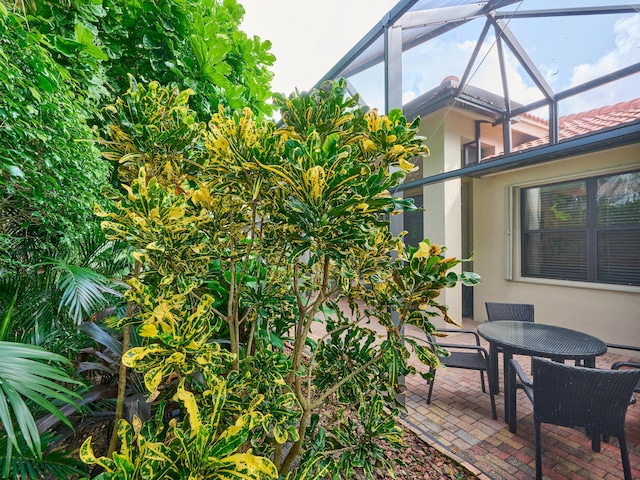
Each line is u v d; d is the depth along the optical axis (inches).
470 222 190.4
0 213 48.1
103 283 57.5
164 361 29.3
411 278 37.8
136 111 37.0
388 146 38.6
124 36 74.5
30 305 56.1
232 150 33.5
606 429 57.4
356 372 44.8
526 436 73.9
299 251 32.0
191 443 25.9
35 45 39.3
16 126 37.2
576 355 72.2
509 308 115.5
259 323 49.3
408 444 67.5
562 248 150.3
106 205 60.6
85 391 45.9
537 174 155.4
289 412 35.2
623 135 69.7
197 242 40.9
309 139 30.7
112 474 23.7
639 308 124.6
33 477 35.2
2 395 27.7
